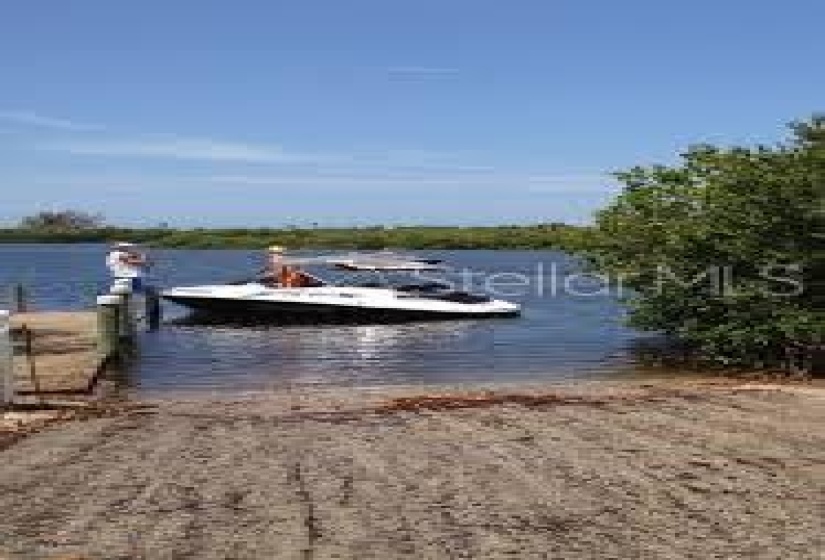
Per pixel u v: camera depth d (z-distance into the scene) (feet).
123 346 83.76
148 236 431.43
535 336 94.68
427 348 85.66
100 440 39.52
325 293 108.06
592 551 25.39
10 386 48.80
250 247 418.10
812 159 59.82
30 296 157.58
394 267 115.75
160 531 26.91
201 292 108.37
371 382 65.92
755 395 51.06
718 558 24.94
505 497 30.30
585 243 69.41
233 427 42.29
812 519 28.22
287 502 29.63
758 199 61.11
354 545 25.68
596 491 31.07
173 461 35.29
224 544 25.76
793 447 37.70
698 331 66.54
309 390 60.85
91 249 553.64
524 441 38.60
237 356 80.18
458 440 38.81
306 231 388.37
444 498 30.14
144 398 57.06
